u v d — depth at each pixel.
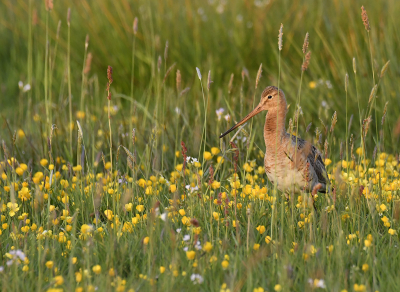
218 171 11.49
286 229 8.45
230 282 6.53
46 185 9.64
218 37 17.89
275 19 17.83
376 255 7.67
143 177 11.09
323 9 17.50
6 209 9.34
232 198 9.66
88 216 9.22
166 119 13.17
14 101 18.28
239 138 11.97
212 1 19.16
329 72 15.04
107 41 18.08
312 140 12.55
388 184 10.15
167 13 18.47
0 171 9.60
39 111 14.71
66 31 18.50
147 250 7.63
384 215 8.98
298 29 17.16
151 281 6.56
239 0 19.05
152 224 7.58
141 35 17.78
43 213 8.87
